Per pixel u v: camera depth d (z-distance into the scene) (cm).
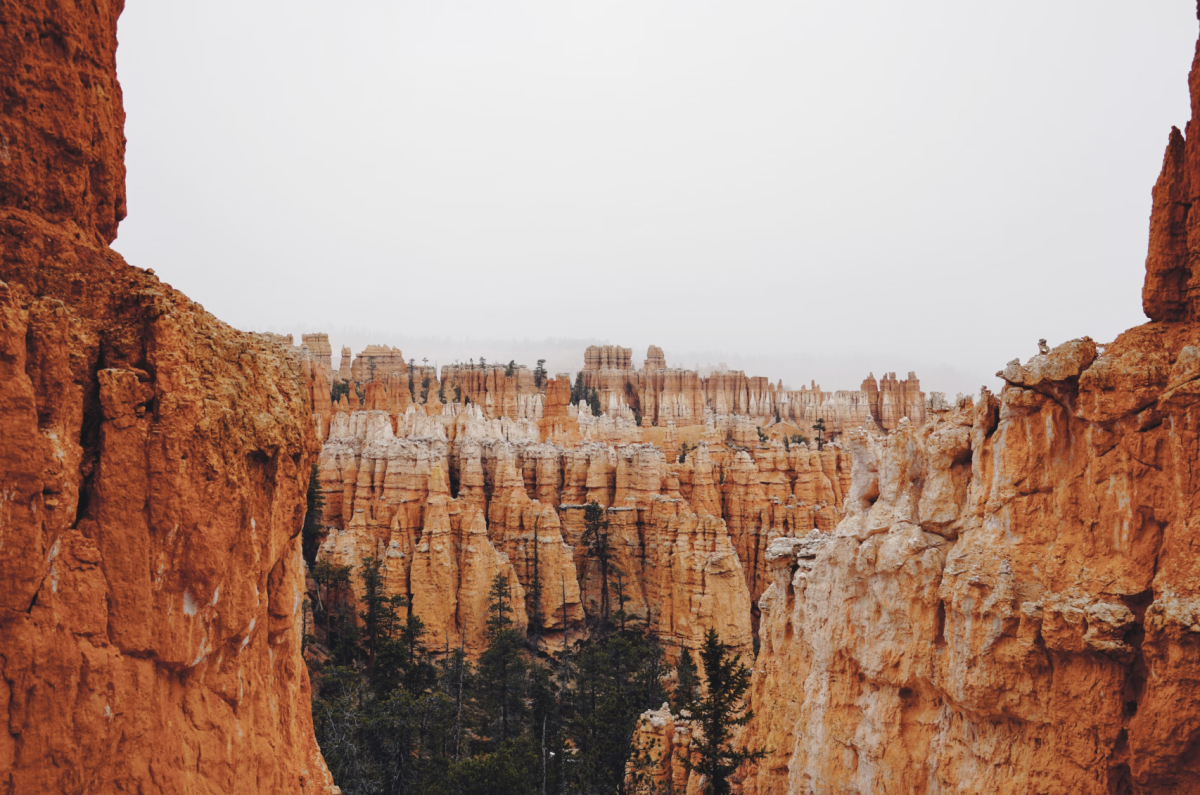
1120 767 1816
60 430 1138
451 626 6862
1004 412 2119
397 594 6656
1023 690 1994
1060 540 1958
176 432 1245
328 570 6675
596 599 8144
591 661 6128
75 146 1358
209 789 1326
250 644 1505
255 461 1463
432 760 5012
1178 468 1725
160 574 1236
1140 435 1795
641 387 19700
